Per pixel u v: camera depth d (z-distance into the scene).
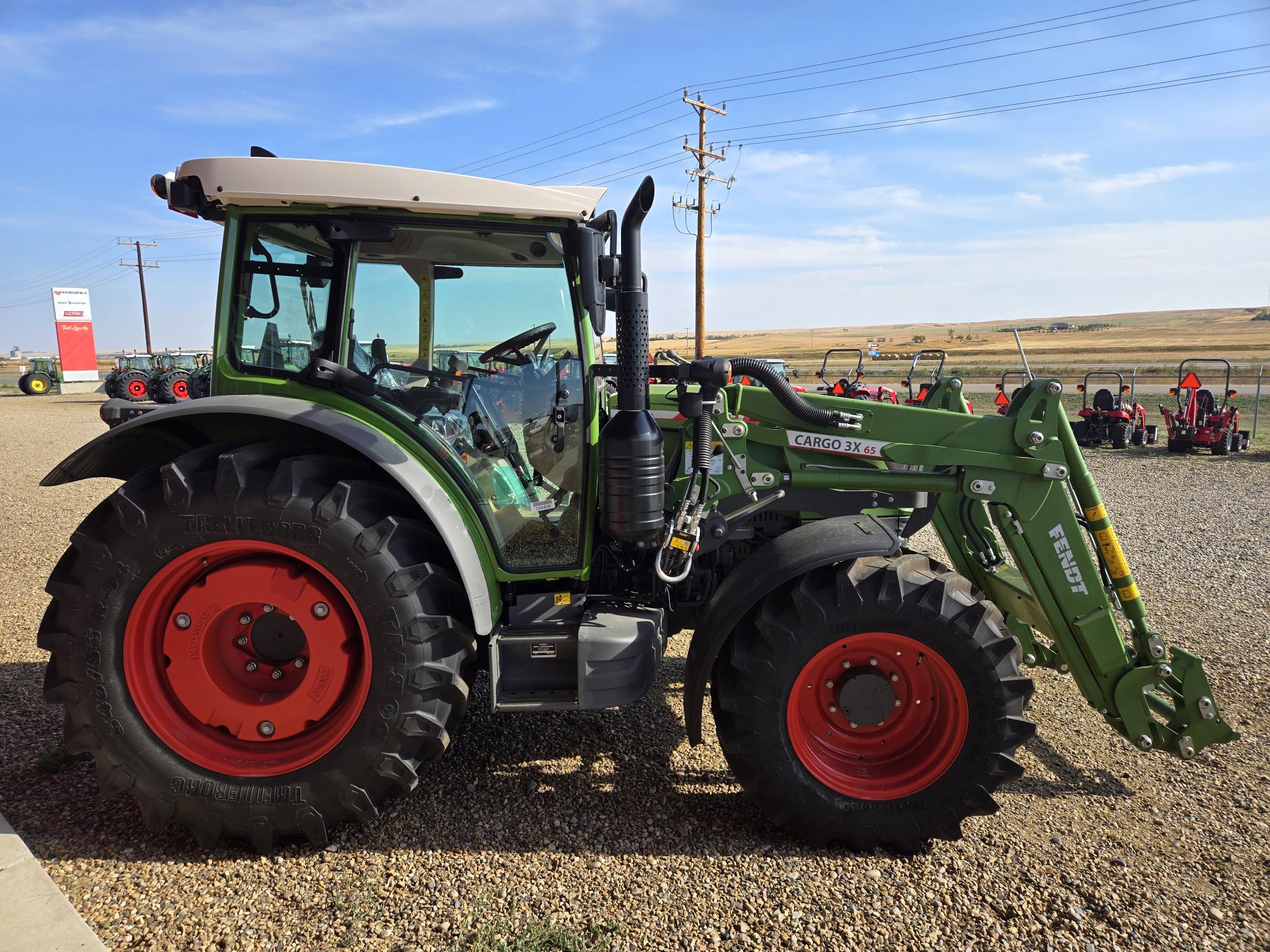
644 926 2.15
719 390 2.93
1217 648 4.14
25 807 2.68
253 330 2.70
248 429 2.73
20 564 5.71
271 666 2.57
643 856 2.47
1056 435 2.77
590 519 2.84
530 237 2.71
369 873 2.37
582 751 3.12
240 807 2.41
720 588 2.73
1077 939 2.10
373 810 2.49
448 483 2.71
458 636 2.53
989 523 3.52
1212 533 6.81
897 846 2.49
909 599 2.47
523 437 2.85
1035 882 2.34
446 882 2.33
